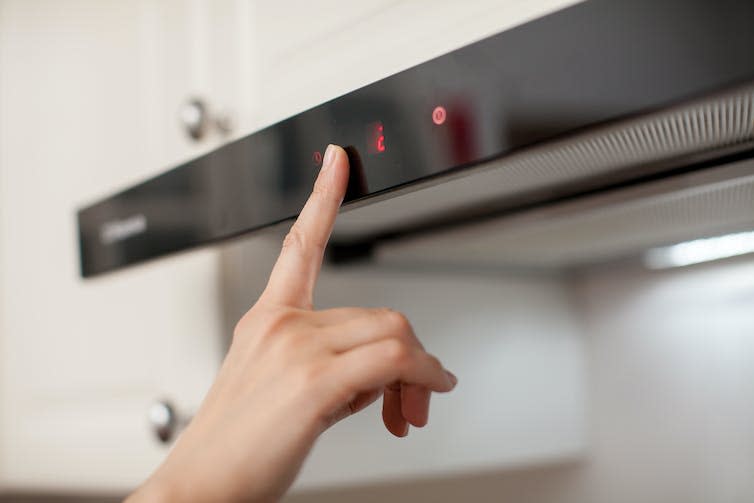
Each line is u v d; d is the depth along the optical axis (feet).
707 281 3.06
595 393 3.47
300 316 1.52
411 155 1.44
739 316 2.94
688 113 1.36
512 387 3.25
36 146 3.46
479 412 3.13
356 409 1.61
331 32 2.21
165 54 2.82
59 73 3.34
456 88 1.37
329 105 1.57
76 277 3.17
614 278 3.41
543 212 2.19
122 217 2.22
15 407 3.51
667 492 3.18
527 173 1.81
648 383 3.26
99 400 3.04
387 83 1.47
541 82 1.26
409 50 1.96
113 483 2.92
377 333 1.50
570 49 1.22
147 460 2.74
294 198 1.66
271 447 1.43
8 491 3.82
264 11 2.47
